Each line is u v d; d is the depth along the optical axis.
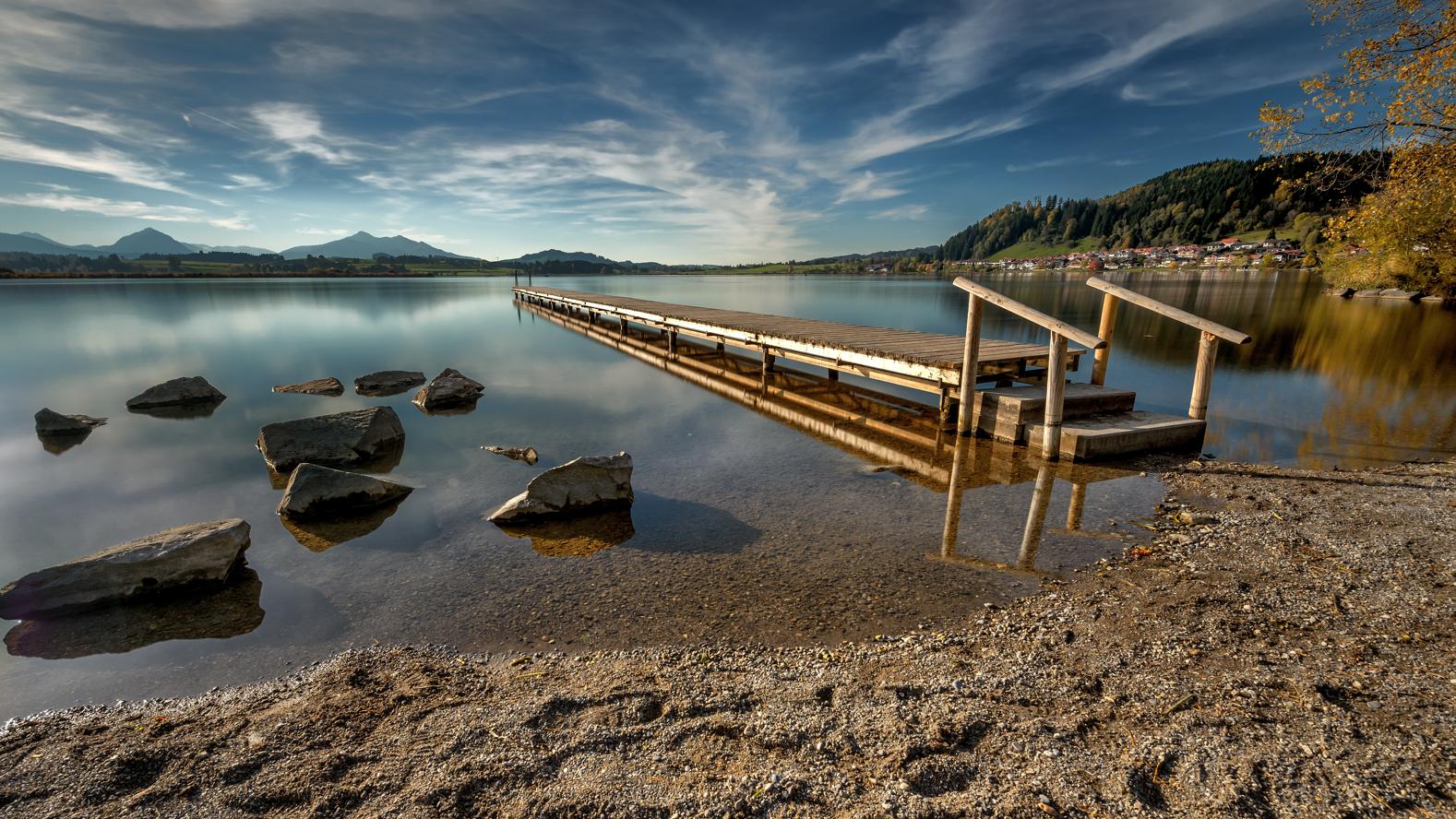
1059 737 3.20
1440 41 9.48
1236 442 9.77
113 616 5.16
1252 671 3.81
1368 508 6.72
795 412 12.98
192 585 5.55
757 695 3.76
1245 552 5.79
